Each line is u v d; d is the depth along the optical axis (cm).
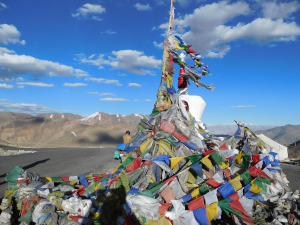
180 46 662
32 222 380
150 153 485
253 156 468
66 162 1179
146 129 607
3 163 1100
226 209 365
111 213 351
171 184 420
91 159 1338
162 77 654
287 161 1869
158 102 629
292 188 675
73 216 363
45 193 406
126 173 450
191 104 673
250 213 386
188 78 705
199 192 406
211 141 562
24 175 469
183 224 344
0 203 470
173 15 679
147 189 414
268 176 426
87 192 456
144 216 341
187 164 450
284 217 379
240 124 593
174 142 502
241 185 408
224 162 495
